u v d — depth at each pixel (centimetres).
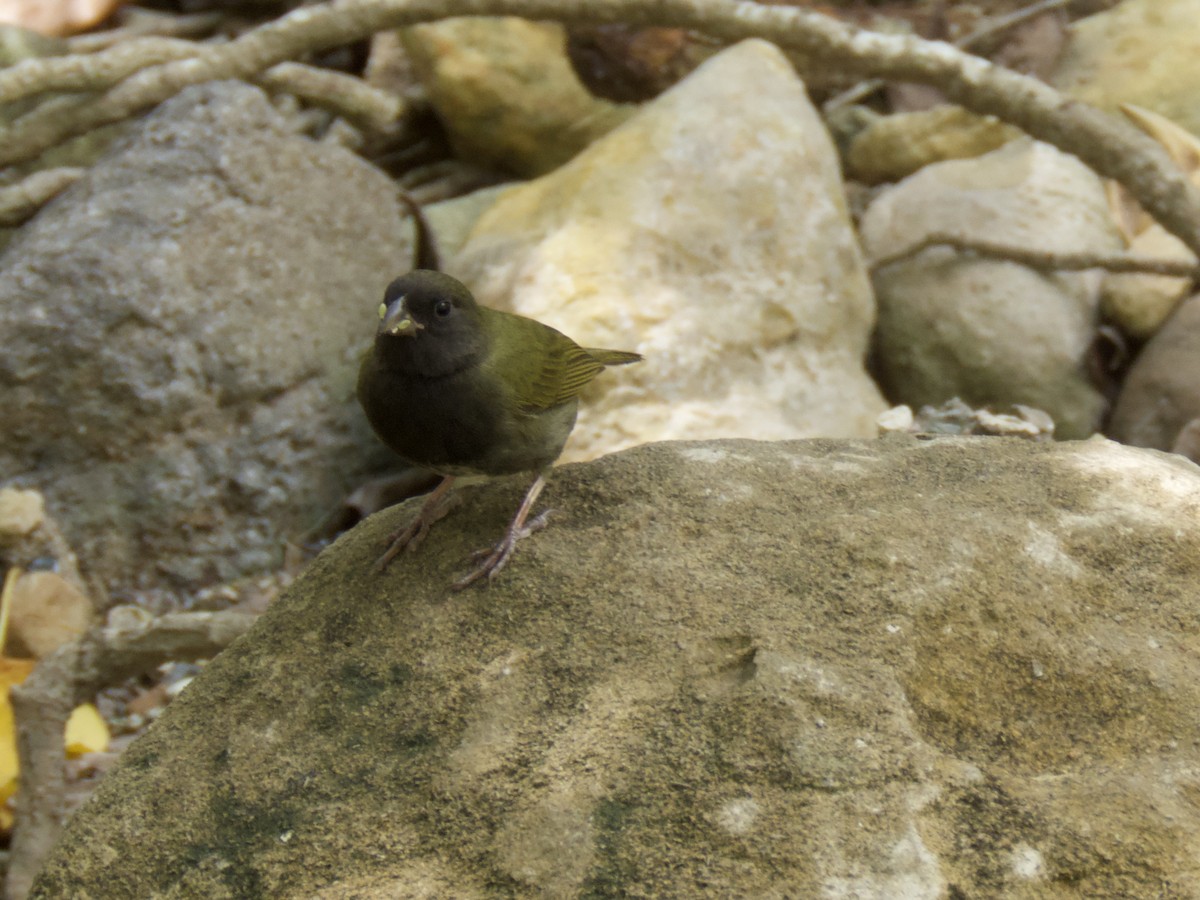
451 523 449
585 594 401
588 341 724
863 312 804
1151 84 918
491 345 446
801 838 323
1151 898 310
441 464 455
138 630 565
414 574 430
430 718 376
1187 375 757
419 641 402
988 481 437
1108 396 805
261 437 739
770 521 420
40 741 538
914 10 1022
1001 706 360
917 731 350
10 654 643
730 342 747
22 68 801
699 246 762
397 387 440
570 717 364
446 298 434
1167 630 379
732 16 870
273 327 745
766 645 367
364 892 336
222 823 367
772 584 391
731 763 341
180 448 716
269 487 739
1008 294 803
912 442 471
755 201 779
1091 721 356
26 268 693
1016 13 976
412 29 934
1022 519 410
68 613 653
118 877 362
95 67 816
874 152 942
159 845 366
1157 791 333
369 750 374
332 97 938
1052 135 842
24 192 798
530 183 837
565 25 918
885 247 859
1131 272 789
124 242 708
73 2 950
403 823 350
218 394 724
